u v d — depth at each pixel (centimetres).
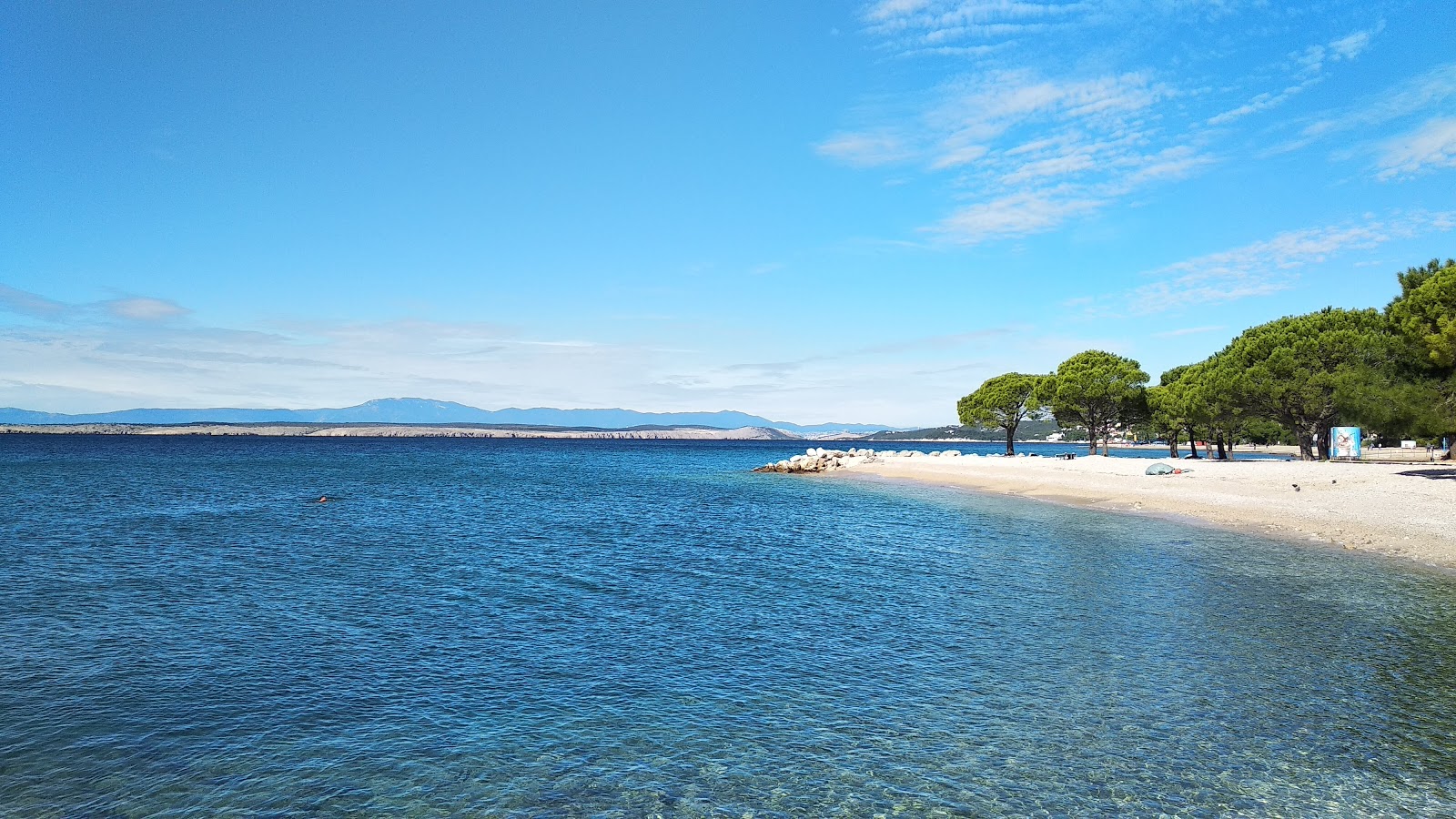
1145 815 959
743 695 1373
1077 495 5038
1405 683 1398
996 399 10269
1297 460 6550
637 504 4859
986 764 1099
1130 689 1383
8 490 5369
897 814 970
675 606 2030
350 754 1141
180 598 2112
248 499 5075
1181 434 9038
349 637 1741
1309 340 5944
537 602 2086
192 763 1112
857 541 3184
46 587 2223
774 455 17462
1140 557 2695
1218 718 1249
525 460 12875
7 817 955
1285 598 2050
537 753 1146
